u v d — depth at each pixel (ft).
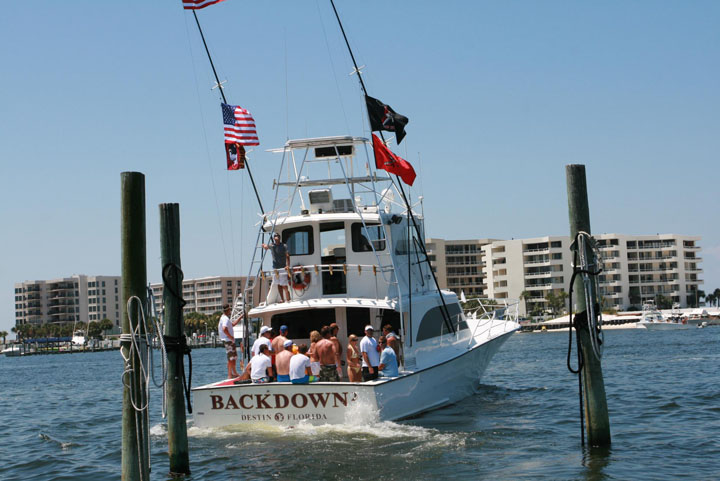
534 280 499.10
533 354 183.62
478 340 75.36
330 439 52.11
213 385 56.95
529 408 68.95
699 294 531.91
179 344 43.73
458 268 560.20
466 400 73.46
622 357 157.69
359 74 63.77
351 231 63.67
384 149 63.05
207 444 52.08
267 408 54.49
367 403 52.90
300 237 64.59
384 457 46.98
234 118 69.46
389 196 70.44
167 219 43.09
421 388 61.16
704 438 52.13
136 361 36.55
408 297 64.90
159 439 58.70
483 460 46.09
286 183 64.64
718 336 267.59
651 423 59.82
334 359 57.16
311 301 60.95
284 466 45.42
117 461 53.06
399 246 66.69
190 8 67.62
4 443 64.95
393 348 58.18
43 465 52.49
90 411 92.48
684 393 80.28
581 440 49.11
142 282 37.11
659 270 513.45
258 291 65.67
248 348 62.64
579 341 47.01
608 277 504.84
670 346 199.31
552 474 42.22
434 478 41.96
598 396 47.44
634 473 42.11
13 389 159.63
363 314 63.87
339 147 65.46
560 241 492.13
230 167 69.10
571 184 45.88
